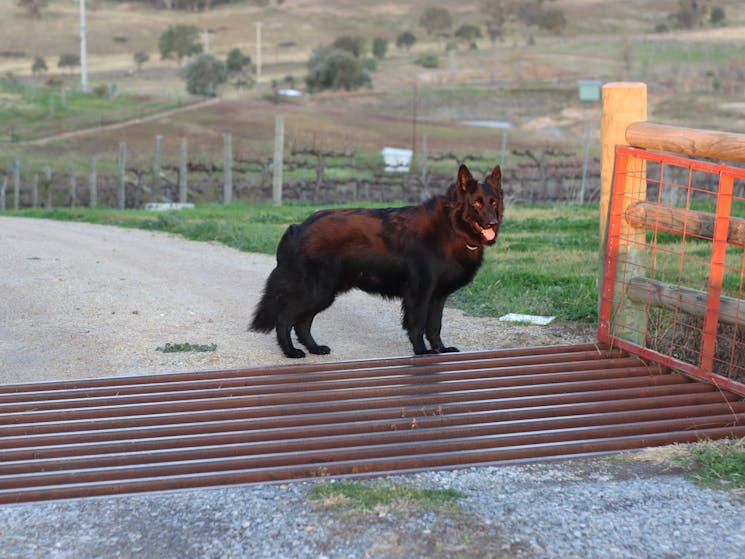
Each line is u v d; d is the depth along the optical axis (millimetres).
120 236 14703
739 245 5695
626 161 6508
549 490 4484
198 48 129625
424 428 5465
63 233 15398
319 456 5035
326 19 167125
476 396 5918
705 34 132500
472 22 165125
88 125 61969
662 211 6277
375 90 88250
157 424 5652
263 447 5199
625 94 6707
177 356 7152
